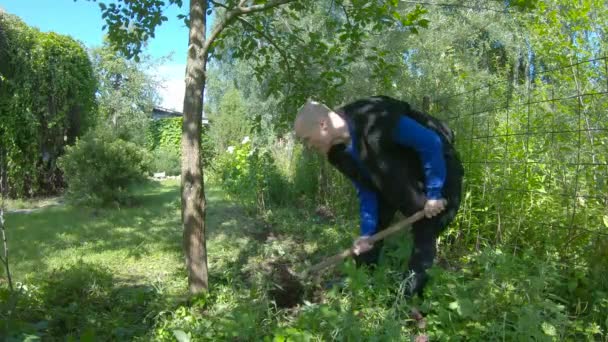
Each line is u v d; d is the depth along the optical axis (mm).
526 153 3914
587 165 3639
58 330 3115
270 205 8344
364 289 2938
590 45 4570
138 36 4617
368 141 2975
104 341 2906
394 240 3582
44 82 10203
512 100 5207
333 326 2500
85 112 11297
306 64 4836
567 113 4121
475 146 4434
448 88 7363
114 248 5680
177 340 2836
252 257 4863
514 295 2561
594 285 2922
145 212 8375
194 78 3410
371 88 8273
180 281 3939
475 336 2402
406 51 9516
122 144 9258
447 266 3900
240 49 4863
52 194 10805
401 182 3047
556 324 2363
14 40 9844
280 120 5090
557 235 3578
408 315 2736
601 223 3361
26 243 5875
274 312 3279
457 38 10102
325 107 3098
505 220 4027
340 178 7254
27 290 3455
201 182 3496
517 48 10008
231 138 19562
